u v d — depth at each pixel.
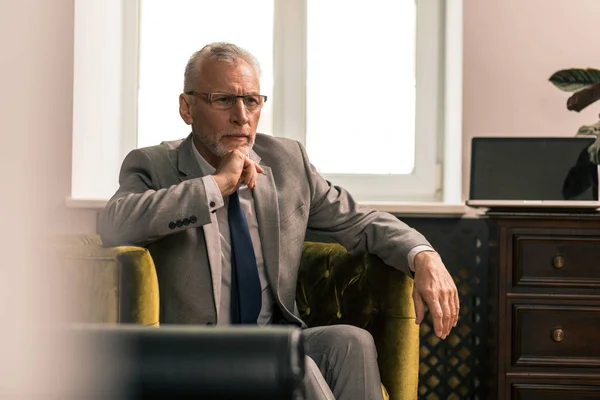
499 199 2.53
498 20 2.84
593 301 2.36
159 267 1.88
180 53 3.10
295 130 3.07
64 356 0.22
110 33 2.93
